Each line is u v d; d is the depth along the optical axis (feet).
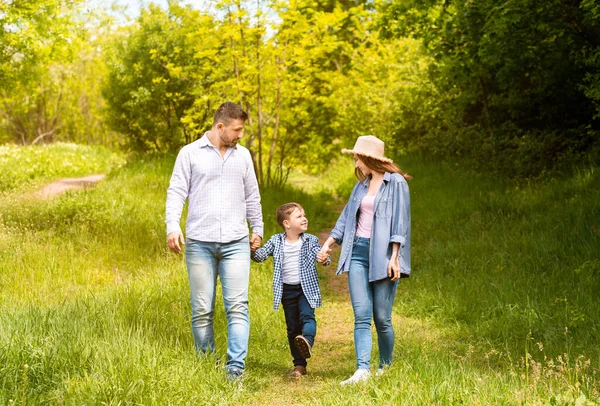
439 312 22.76
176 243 16.12
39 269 27.22
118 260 29.60
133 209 37.86
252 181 17.10
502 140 45.88
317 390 15.24
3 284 25.22
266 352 19.43
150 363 14.48
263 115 52.08
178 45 62.28
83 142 105.19
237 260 16.38
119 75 66.08
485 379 14.05
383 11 49.96
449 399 12.84
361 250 16.10
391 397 13.12
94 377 13.50
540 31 40.09
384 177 16.20
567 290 22.84
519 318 20.93
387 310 15.99
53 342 15.16
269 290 25.50
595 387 13.83
